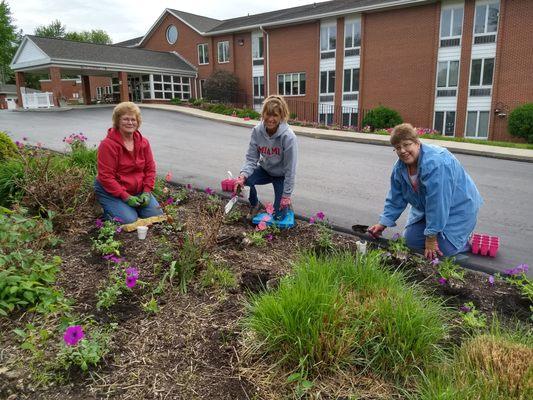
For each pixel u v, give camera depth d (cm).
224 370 203
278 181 446
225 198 541
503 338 215
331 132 1669
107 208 404
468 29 1948
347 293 236
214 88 2855
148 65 2900
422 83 2116
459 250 365
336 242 378
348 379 198
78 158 556
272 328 211
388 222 378
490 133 1952
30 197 392
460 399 173
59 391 190
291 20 2498
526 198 653
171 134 1382
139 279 283
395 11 2152
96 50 2794
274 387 194
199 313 248
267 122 398
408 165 347
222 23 3422
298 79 2612
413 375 199
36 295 259
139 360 210
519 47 1844
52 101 2570
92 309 250
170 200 496
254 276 293
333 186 699
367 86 2300
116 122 408
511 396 179
